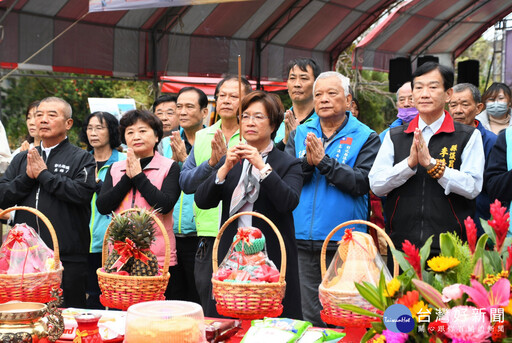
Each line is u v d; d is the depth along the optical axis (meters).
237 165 2.76
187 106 4.27
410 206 3.14
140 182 3.21
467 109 4.12
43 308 1.96
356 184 3.27
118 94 14.88
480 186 3.07
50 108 3.55
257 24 10.44
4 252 2.41
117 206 3.29
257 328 2.08
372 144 3.45
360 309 1.68
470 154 3.13
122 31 9.02
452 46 13.93
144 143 3.45
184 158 3.85
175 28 9.53
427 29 13.03
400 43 13.09
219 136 3.04
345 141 3.46
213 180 2.70
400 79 10.69
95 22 8.59
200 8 9.23
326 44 12.30
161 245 3.27
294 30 11.12
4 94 14.51
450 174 3.00
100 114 4.43
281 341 2.00
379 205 3.90
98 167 4.42
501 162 3.13
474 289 1.47
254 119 2.72
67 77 8.61
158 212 3.23
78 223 3.50
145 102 14.65
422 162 3.01
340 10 11.14
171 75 9.72
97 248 4.07
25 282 2.28
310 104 4.13
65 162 3.55
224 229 2.56
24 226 2.45
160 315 1.81
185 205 3.89
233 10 9.66
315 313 3.41
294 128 3.82
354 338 2.06
